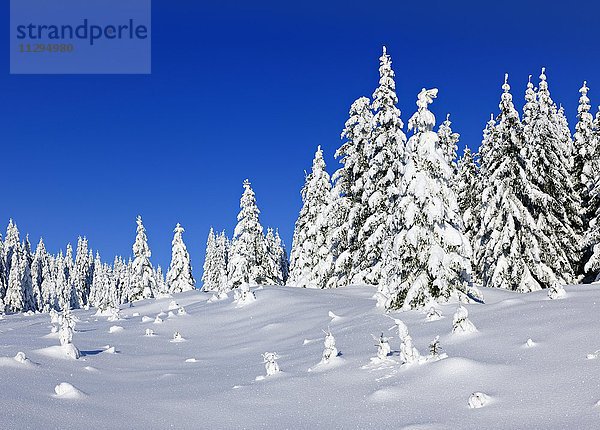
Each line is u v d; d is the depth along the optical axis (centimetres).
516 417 770
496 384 928
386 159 3197
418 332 1634
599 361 941
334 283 3912
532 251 3244
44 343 2045
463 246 2211
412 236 2200
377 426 836
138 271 6900
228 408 1069
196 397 1183
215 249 10369
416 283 2166
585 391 811
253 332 2452
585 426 685
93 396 1147
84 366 1559
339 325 2153
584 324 1241
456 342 1367
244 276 5291
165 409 1080
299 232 5319
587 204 3822
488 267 3522
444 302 2138
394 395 972
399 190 2323
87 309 4909
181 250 7419
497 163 3381
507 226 3203
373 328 1880
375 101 3209
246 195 5438
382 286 2641
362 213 3434
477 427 759
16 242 10350
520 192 3353
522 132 3328
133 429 924
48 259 11169
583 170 3919
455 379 988
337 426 870
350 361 1335
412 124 2305
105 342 2245
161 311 3825
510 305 1766
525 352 1113
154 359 1877
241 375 1444
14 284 8656
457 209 2253
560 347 1095
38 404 998
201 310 3362
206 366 1708
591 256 3331
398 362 1211
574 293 1823
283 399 1095
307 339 1988
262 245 5456
